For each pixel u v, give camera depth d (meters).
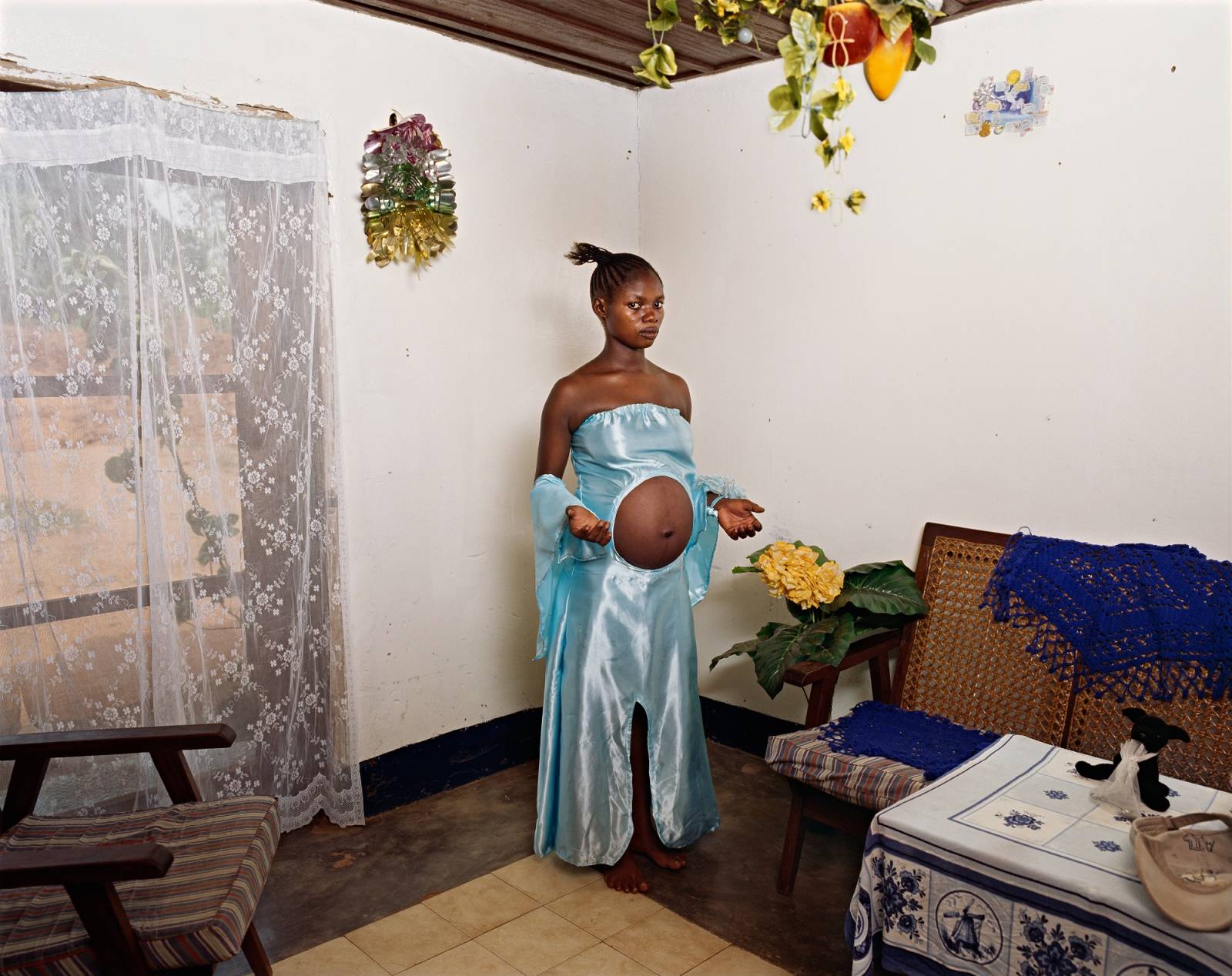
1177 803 1.94
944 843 1.78
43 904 1.70
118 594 2.32
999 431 2.66
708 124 3.27
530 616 3.33
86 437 2.26
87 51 2.23
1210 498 2.31
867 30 1.37
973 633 2.62
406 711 3.01
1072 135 2.46
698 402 3.42
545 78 3.19
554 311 3.30
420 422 2.96
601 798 2.48
